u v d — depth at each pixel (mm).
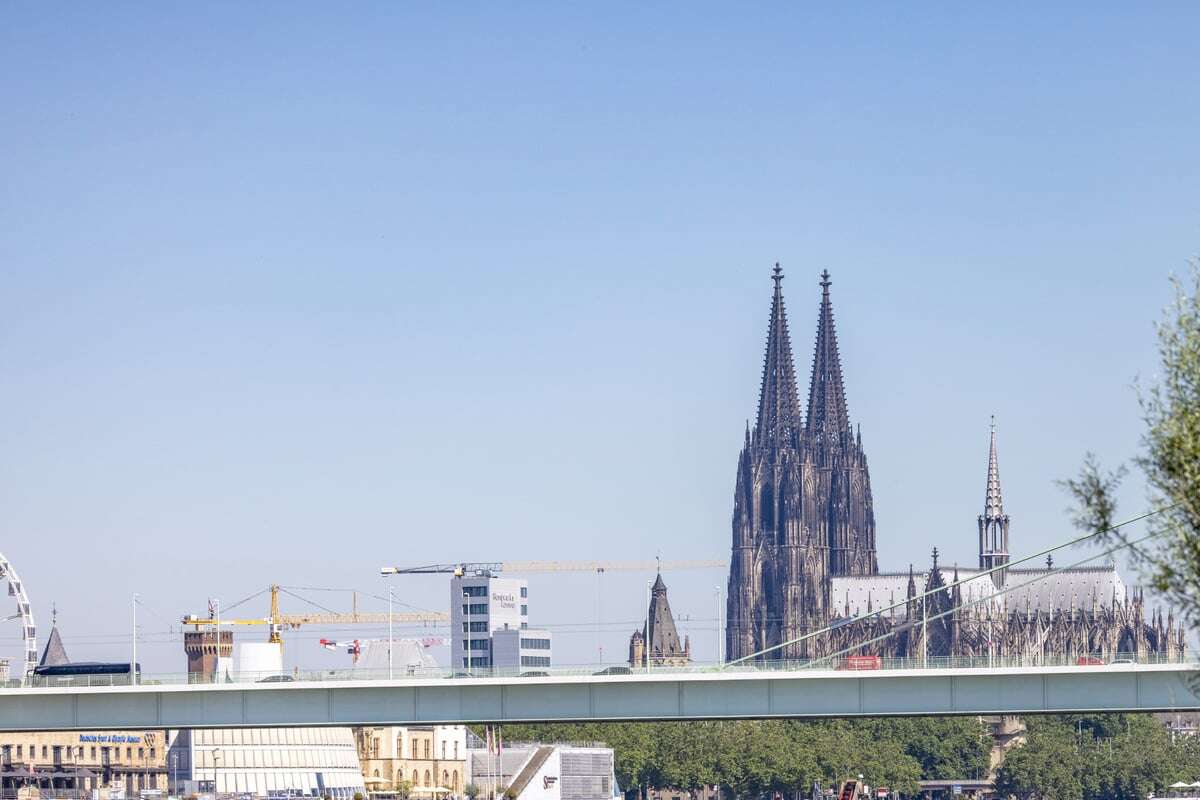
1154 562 99375
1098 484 100750
